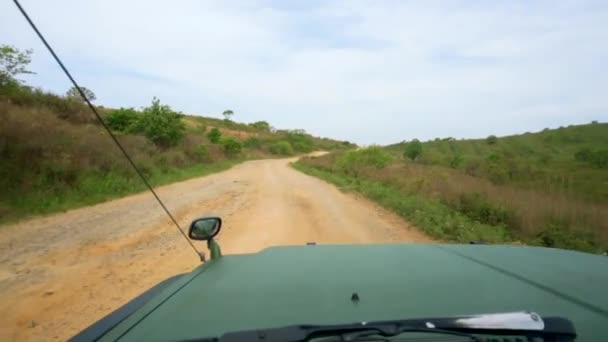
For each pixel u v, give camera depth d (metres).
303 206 11.55
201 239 2.14
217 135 43.88
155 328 1.20
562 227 8.26
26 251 6.43
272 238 7.37
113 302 4.37
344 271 1.74
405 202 10.91
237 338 1.07
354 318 1.20
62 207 10.16
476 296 1.40
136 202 11.64
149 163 18.41
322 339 1.09
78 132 15.44
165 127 25.31
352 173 22.52
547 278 1.63
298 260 1.96
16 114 12.79
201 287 1.56
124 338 1.16
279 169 32.59
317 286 1.53
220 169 27.83
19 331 3.68
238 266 1.89
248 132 91.25
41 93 19.59
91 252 6.41
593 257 2.06
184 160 24.09
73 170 12.12
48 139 12.41
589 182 19.33
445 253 2.12
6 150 10.77
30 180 10.56
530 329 1.12
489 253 2.13
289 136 95.12
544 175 21.23
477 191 11.94
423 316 1.21
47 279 5.10
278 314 1.25
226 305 1.35
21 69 17.84
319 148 97.62
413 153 44.53
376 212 10.62
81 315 4.03
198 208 10.81
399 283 1.56
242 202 12.08
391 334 1.09
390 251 2.17
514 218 9.20
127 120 24.94
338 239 7.46
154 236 7.55
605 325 1.19
